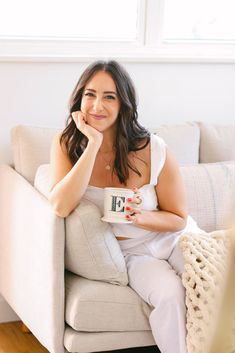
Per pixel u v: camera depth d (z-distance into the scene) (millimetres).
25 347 2527
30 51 2643
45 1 2674
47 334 2049
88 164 1950
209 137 2688
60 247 1955
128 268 2049
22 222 2242
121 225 2064
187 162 2596
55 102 2680
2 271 2535
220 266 1903
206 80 2916
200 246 1973
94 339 1968
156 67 2820
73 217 1942
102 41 2762
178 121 2910
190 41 2918
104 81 2057
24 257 2238
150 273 1982
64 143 2096
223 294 393
